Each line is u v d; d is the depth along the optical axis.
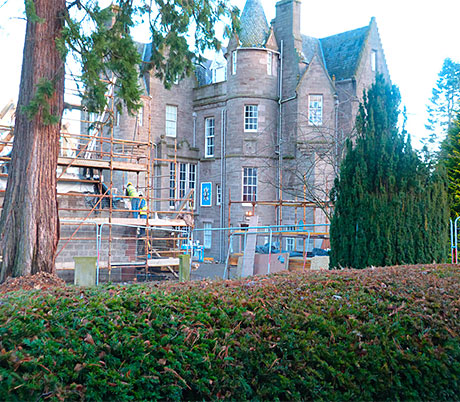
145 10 13.27
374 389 4.62
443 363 5.06
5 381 3.16
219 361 4.07
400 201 9.97
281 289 5.68
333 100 28.91
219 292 5.25
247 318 4.60
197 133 33.38
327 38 33.31
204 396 4.01
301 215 28.02
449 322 5.50
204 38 13.54
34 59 9.79
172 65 13.83
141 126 30.27
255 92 29.67
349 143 10.75
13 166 9.76
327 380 4.55
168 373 3.83
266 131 29.75
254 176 29.89
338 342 4.68
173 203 30.97
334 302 5.34
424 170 10.35
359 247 9.99
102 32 10.36
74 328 3.81
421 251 9.96
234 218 29.50
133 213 18.91
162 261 16.92
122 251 17.75
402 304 5.56
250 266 13.72
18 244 9.48
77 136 17.00
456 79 50.91
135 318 4.14
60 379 3.43
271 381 4.28
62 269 15.28
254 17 30.59
